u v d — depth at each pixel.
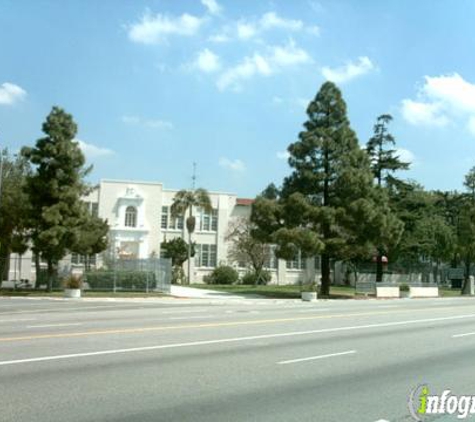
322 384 9.78
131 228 64.06
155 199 65.81
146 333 16.19
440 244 60.62
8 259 48.28
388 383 9.98
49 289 40.06
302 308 30.47
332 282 75.94
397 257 61.56
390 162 58.31
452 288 74.56
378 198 45.47
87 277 41.09
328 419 7.55
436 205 78.38
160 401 8.27
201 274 69.19
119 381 9.52
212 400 8.43
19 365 10.79
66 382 9.37
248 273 65.69
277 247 45.97
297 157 46.84
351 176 44.06
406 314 26.80
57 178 38.97
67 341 14.18
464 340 16.52
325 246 43.81
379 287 49.09
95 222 45.31
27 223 39.34
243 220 66.19
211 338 15.37
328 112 46.81
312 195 46.53
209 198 64.81
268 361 11.88
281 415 7.70
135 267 43.78
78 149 39.66
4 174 44.50
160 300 36.75
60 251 39.03
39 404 7.94
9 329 16.95
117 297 37.72
